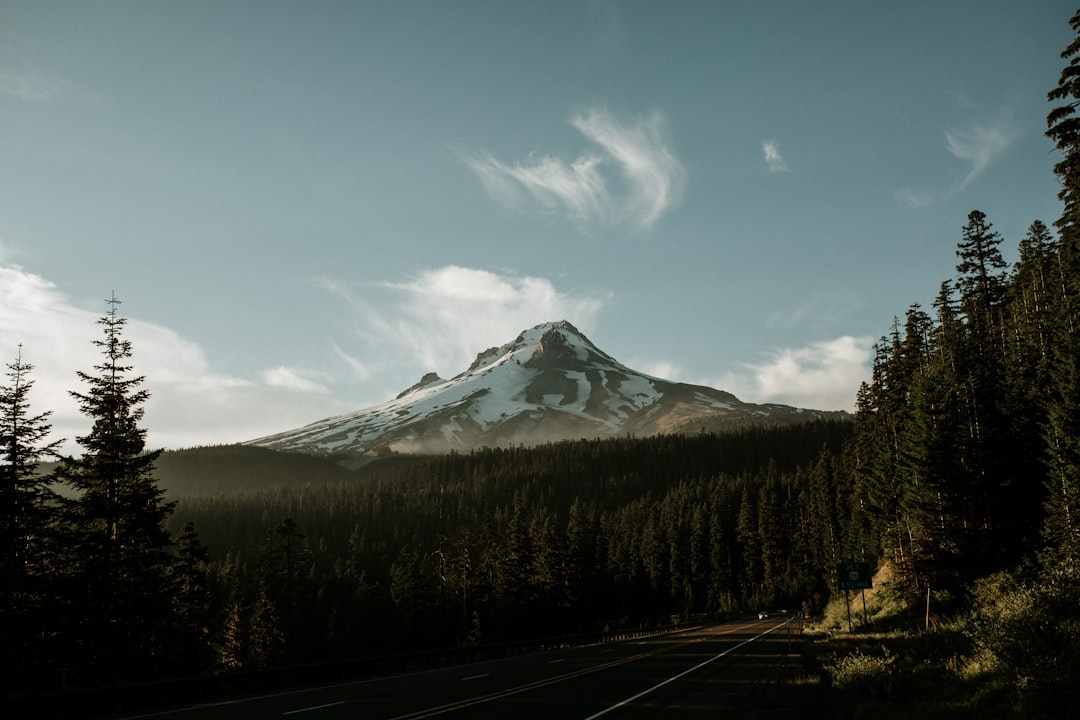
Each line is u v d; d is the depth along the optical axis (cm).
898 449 5303
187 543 4097
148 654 3266
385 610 7806
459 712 1559
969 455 3891
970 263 5572
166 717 1562
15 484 2659
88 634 2912
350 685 2250
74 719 1595
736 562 13338
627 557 12369
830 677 2134
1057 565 2800
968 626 2412
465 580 8488
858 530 7869
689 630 7125
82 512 2997
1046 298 4944
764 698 1791
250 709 1675
